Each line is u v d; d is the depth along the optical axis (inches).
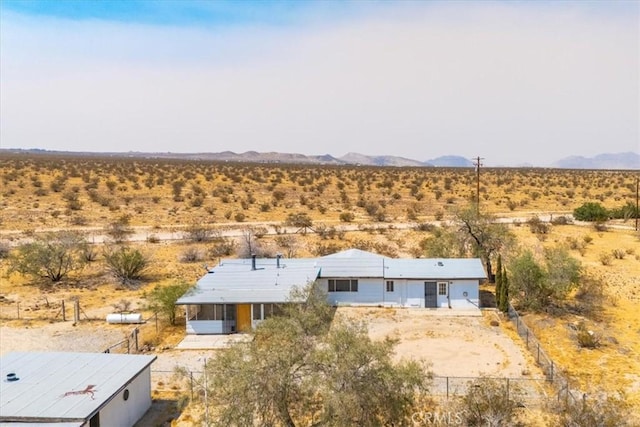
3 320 1417.3
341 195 3695.9
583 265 1910.7
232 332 1327.5
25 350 1218.0
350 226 2691.9
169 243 2300.7
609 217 2861.7
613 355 1133.7
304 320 849.5
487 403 818.8
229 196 3619.6
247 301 1296.8
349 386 681.6
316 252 2165.4
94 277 1841.8
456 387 968.9
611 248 2188.7
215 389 730.8
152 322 1409.9
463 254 1785.2
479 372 1054.4
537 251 2094.0
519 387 940.0
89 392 823.7
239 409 687.1
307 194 3828.7
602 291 1572.3
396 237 2444.6
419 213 3097.9
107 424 824.3
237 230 2556.6
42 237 2025.1
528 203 3550.7
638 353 1143.0
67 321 1416.1
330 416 675.4
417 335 1285.7
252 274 1514.5
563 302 1487.5
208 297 1330.0
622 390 959.0
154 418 912.9
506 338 1253.7
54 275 1820.9
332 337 738.8
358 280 1536.7
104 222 2716.5
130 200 3324.3
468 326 1346.0
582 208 2810.0
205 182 4274.1
